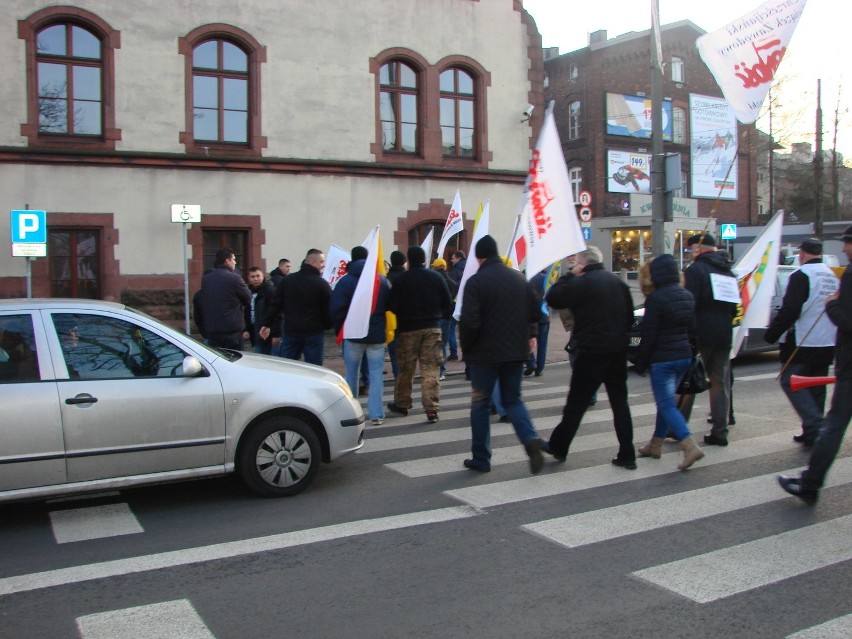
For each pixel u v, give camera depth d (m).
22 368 5.09
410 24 17.52
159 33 15.12
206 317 8.43
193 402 5.39
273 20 16.06
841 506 5.30
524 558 4.43
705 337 6.87
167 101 15.20
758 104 7.89
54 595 4.00
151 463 5.30
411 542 4.71
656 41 13.62
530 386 10.95
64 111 14.61
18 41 14.08
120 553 4.60
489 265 6.10
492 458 6.75
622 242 36.91
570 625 3.59
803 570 4.20
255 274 11.54
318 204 16.56
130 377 5.31
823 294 6.89
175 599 3.93
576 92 39.34
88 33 14.77
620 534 4.79
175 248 15.29
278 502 5.58
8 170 14.05
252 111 15.97
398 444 7.34
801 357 7.01
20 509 5.50
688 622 3.61
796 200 53.34
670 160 13.52
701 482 5.91
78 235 14.74
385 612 3.75
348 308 8.29
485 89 18.48
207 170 15.55
